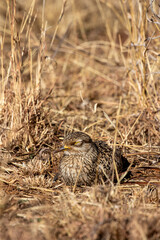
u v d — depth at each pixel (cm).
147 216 785
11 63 1127
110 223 741
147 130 1262
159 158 1134
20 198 904
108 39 2061
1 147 1121
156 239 719
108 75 1706
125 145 1159
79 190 957
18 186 956
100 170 982
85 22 2258
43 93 1512
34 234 731
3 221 796
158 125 1208
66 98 1526
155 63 1297
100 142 1088
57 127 1266
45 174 1046
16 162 1073
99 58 1823
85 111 1435
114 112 1441
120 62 1742
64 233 741
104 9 2241
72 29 2083
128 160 1127
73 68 1828
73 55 1889
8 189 953
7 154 1084
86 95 1569
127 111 1365
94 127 1320
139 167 1062
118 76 1648
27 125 1123
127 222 743
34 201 892
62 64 1834
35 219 797
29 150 1134
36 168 1030
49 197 914
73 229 744
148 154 1109
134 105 1385
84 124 1348
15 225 778
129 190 957
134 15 1251
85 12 2283
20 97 1120
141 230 682
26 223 786
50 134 1176
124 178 1017
